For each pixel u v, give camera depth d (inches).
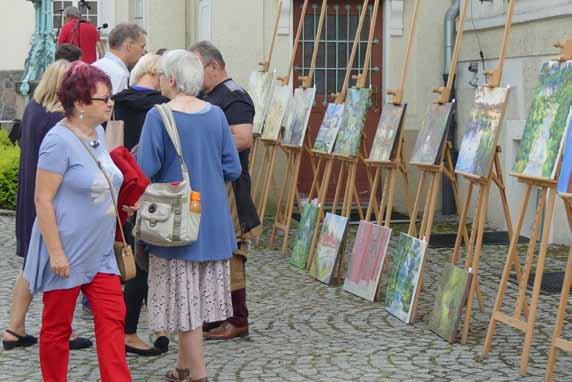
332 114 424.8
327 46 568.4
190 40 617.3
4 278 384.5
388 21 560.4
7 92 779.4
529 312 272.4
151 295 242.2
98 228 223.3
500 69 298.2
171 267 239.6
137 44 341.7
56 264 220.1
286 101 464.1
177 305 240.4
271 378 258.4
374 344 291.9
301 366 269.4
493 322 277.1
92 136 226.4
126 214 236.8
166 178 241.1
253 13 553.9
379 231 356.8
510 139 484.7
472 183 308.5
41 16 655.8
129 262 232.4
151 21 613.0
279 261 430.9
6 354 280.4
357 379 257.0
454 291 295.7
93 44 546.3
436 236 481.4
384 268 362.9
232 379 257.8
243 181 295.6
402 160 363.6
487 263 415.5
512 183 483.8
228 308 248.4
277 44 557.9
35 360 274.8
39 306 338.6
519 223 276.5
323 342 294.5
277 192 538.0
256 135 499.2
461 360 274.7
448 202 551.5
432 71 559.2
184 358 253.0
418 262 318.3
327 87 569.9
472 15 526.9
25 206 278.8
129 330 278.8
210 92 297.9
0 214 542.0
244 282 298.2
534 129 271.4
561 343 248.4
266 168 533.3
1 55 780.6
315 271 393.1
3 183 550.0
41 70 655.8
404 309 319.3
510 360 274.5
